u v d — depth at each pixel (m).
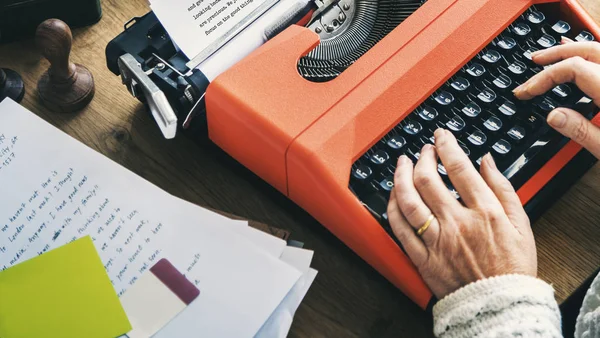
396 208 0.91
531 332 0.80
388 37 1.02
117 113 1.10
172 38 0.94
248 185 1.06
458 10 1.04
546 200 0.99
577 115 0.96
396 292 0.98
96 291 0.92
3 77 1.07
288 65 0.97
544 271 0.99
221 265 0.94
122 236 0.96
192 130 1.04
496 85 1.02
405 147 0.99
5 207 0.96
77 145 1.01
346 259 1.01
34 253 0.94
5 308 0.91
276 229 0.99
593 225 1.02
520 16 1.08
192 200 1.05
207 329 0.90
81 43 1.15
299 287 0.94
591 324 0.81
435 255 0.89
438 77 0.99
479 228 0.89
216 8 0.96
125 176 0.99
